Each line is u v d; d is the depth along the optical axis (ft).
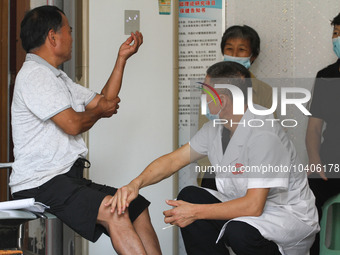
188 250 8.51
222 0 11.13
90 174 10.55
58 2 11.16
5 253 6.77
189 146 8.57
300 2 11.23
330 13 11.17
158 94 10.79
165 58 10.80
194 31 11.17
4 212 6.97
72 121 7.75
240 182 7.89
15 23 12.34
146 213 8.40
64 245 10.91
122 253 7.43
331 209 9.34
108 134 10.64
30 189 7.72
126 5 10.62
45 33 8.11
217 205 7.60
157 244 8.31
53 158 7.82
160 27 10.77
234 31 10.50
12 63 12.47
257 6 11.28
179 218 7.64
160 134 10.80
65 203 7.56
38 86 7.70
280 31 11.30
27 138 7.82
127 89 10.70
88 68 10.52
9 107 12.60
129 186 7.80
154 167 8.35
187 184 10.94
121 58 9.16
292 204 7.97
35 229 7.13
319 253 9.02
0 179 12.82
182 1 11.15
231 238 7.51
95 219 7.51
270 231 7.48
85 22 10.50
